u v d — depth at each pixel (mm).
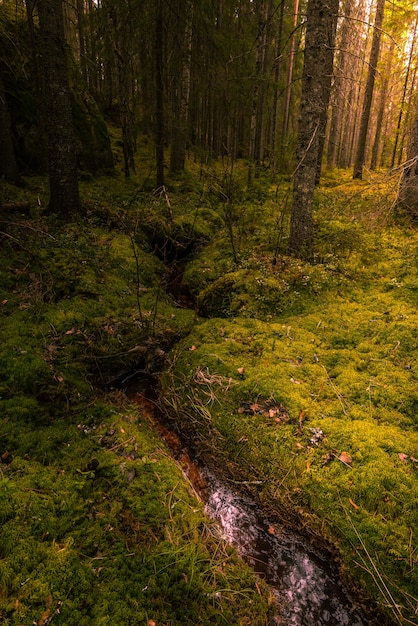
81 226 7676
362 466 3316
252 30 13352
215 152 19328
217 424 4066
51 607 2219
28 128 10633
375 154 20484
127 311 5863
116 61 12750
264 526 3287
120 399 4559
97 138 12938
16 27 10875
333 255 7180
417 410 3916
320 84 6387
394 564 2705
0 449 3301
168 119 12492
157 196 10891
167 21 9773
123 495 3107
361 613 2691
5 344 4453
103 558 2594
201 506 3295
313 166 6914
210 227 10180
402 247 7387
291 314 5992
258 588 2764
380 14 13320
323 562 3006
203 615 2451
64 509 2852
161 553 2699
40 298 5480
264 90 12430
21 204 7504
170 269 8336
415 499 3002
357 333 5258
